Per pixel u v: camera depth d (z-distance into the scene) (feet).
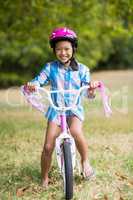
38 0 50.39
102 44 120.37
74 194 19.63
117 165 24.26
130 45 137.90
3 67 99.45
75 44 20.26
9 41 95.55
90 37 67.56
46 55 99.35
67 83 20.38
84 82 20.71
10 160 25.50
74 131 20.47
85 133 34.09
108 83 93.66
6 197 19.51
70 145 18.99
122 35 59.21
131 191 20.26
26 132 34.58
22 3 51.55
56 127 20.22
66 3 54.03
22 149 28.32
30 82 19.43
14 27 56.29
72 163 18.97
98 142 30.48
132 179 21.99
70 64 20.47
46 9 52.65
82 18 56.75
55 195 19.71
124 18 52.90
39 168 23.75
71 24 55.67
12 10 53.21
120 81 98.48
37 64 101.09
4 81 96.37
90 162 24.64
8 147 29.04
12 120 42.29
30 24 55.36
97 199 19.30
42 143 30.22
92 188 20.53
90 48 112.57
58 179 21.85
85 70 20.71
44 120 42.34
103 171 23.09
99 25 58.08
